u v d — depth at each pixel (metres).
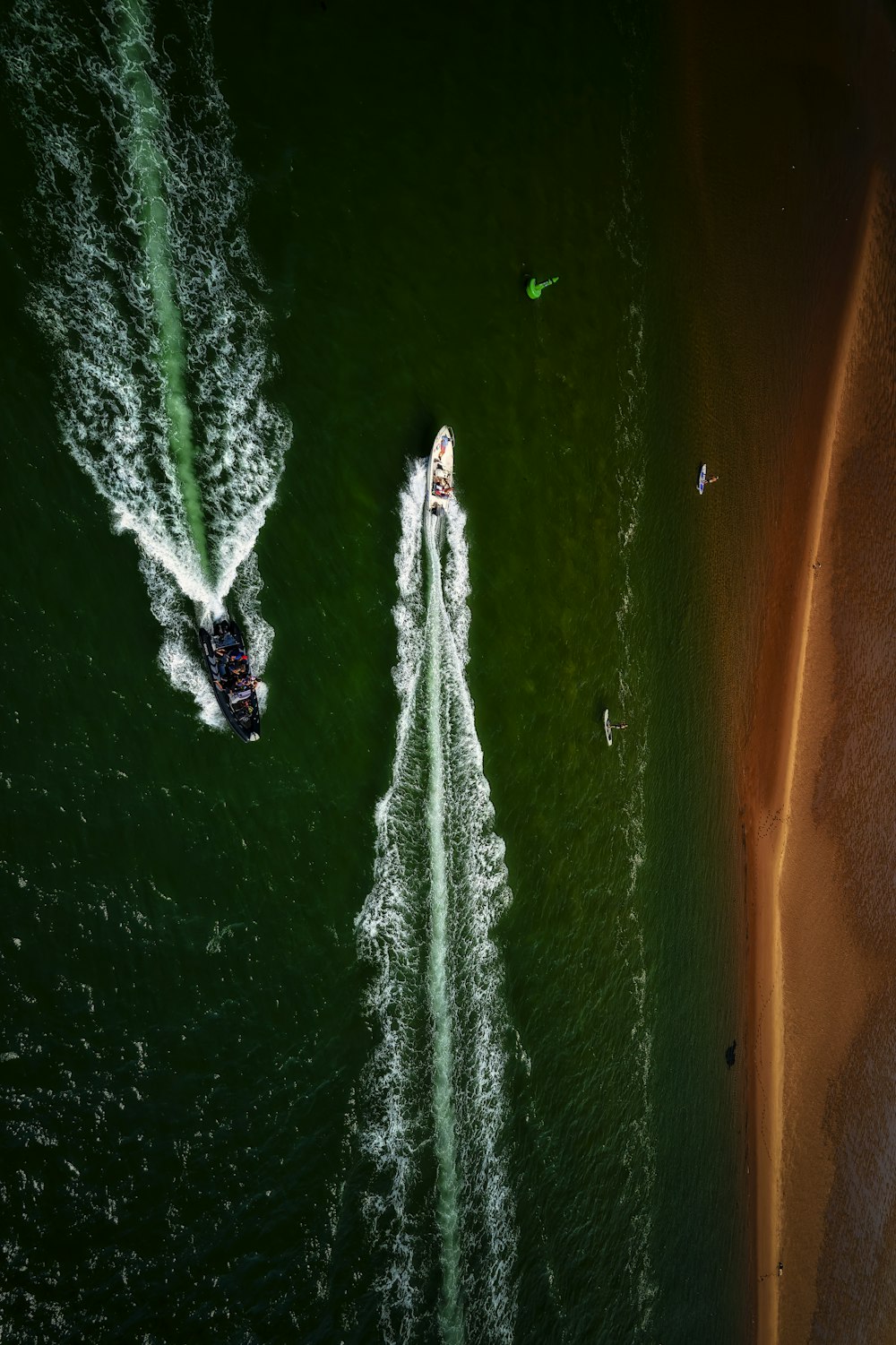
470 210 32.16
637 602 37.88
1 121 24.02
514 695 32.84
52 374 24.20
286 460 27.69
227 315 26.92
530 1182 32.09
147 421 25.53
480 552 31.94
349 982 27.91
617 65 37.75
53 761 23.22
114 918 23.77
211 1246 24.67
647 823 38.19
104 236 25.25
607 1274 34.50
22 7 24.41
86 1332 22.62
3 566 23.06
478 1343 29.84
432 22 31.72
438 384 30.94
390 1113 28.55
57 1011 22.77
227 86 27.25
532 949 33.09
